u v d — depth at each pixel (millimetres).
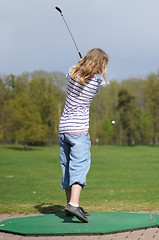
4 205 6684
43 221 4918
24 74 52938
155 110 56156
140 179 13266
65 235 4273
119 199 7793
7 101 48812
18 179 13023
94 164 20875
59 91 50344
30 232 4305
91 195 8695
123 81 65500
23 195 8523
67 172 5219
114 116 61125
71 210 4723
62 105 48688
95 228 4469
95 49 5043
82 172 4945
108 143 63062
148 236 4223
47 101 46812
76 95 5004
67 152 5199
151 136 59719
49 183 11648
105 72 5059
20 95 43188
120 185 11273
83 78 4918
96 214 5355
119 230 4391
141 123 61125
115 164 21016
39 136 41844
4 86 50125
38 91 48250
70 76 5031
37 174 15125
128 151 37312
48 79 50188
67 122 5031
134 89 65125
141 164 21141
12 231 4402
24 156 28703
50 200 7586
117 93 61750
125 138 63094
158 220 4910
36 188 10180
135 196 8422
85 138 5031
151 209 6082
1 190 9648
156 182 12219
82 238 4148
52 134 48188
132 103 59219
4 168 18250
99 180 12859
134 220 4918
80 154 4965
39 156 28891
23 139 41125
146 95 56688
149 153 33719
